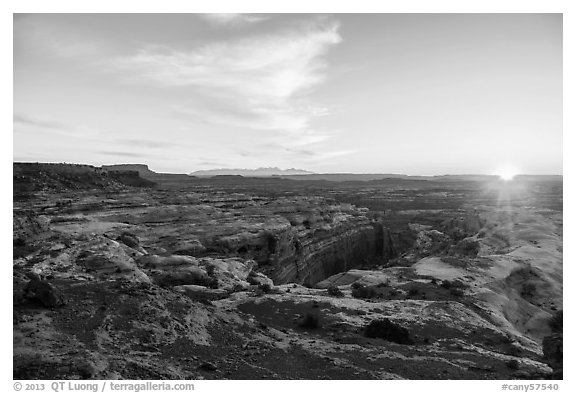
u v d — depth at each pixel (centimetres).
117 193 8306
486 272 5469
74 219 5453
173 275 3903
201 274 4003
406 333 2798
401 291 4584
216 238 5756
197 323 2312
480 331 3253
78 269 3069
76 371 1542
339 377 1936
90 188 8906
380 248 10712
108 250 3638
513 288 5353
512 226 8519
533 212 10056
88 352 1695
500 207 11562
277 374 1900
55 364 1561
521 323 4509
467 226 10106
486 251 7412
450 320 3409
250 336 2417
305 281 7238
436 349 2672
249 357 2083
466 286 4853
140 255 4250
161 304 2325
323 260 8150
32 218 4116
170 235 5628
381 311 3447
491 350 2867
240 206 8312
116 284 2481
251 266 5266
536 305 5100
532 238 7588
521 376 2205
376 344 2602
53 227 4728
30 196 6844
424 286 4766
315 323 2922
